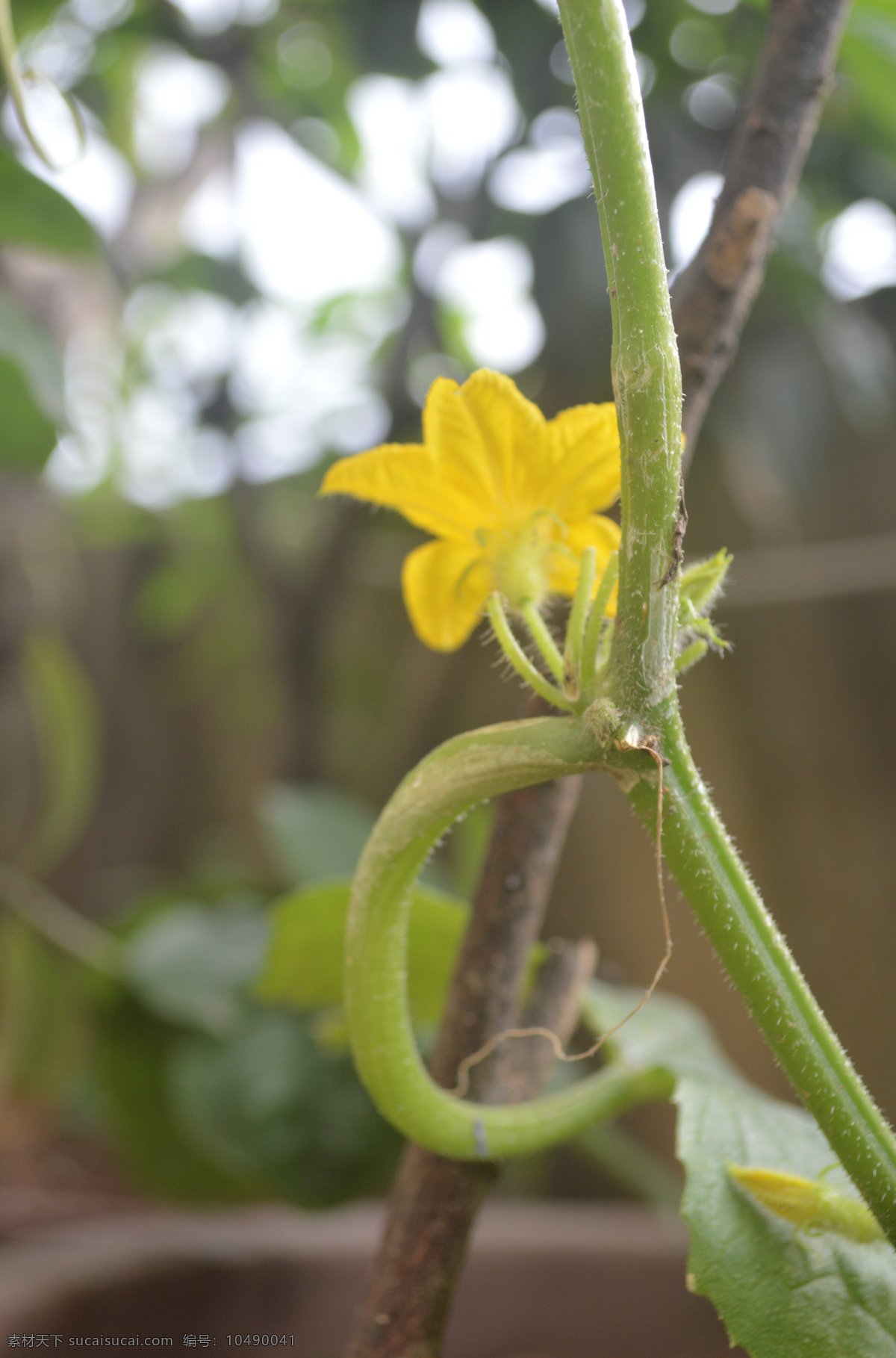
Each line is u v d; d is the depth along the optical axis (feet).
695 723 4.09
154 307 4.19
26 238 1.80
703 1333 2.12
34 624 3.58
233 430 3.77
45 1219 2.44
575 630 0.94
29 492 3.62
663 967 0.94
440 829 0.96
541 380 3.08
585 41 0.91
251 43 2.79
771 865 3.89
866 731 3.82
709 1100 1.08
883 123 2.16
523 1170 3.10
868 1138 0.94
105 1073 2.38
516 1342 2.07
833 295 2.58
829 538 3.75
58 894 5.51
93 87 2.98
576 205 2.50
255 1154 2.15
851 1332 0.97
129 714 5.70
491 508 1.04
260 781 5.41
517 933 1.10
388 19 2.46
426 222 3.18
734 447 2.64
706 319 1.10
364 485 1.04
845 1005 3.70
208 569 4.72
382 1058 1.00
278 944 1.29
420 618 1.09
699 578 0.98
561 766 0.93
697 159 2.41
